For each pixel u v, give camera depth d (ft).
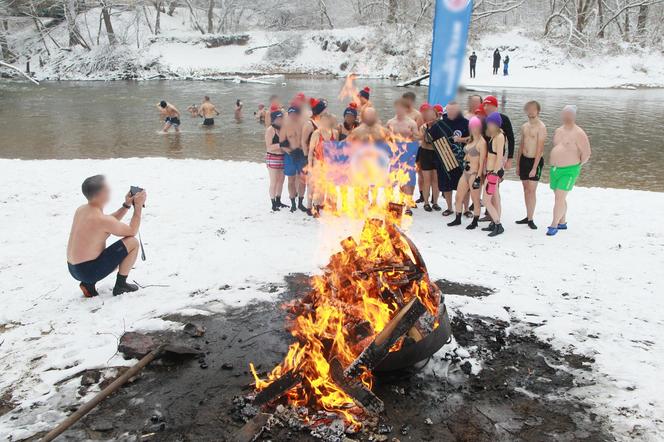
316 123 29.53
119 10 181.57
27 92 120.47
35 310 19.21
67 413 13.64
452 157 28.58
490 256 24.03
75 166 42.42
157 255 24.22
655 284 20.77
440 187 29.53
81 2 173.27
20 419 13.44
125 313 18.85
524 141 27.09
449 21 31.89
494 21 169.78
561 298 19.72
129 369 14.96
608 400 13.76
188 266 22.93
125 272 20.36
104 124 75.72
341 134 31.22
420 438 12.50
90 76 156.46
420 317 14.10
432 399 13.92
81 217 19.17
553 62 141.69
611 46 143.74
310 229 27.68
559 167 25.80
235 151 56.65
